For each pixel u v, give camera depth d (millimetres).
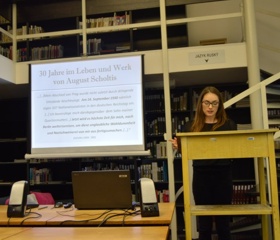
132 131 3660
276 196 1459
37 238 1271
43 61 3961
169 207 1860
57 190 4676
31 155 3826
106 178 1795
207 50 3646
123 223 1515
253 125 3301
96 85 3805
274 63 4316
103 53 4410
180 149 1693
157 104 4383
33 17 4672
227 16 3691
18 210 1683
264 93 2975
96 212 1734
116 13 4559
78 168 4535
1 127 5086
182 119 4363
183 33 4641
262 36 4473
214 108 1915
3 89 4371
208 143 1535
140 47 4703
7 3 4500
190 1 4289
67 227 1494
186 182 1536
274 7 4516
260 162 1822
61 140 3805
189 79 4156
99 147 3703
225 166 1901
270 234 1963
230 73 3891
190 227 1511
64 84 3879
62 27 4887
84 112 3793
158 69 3719
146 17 4688
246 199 3639
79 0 4598
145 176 4176
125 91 3729
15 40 4223
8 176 4875
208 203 1897
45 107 3885
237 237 3766
